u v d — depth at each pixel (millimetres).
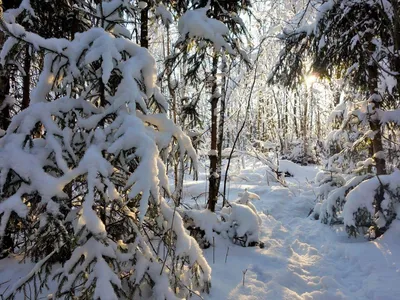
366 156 7059
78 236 2539
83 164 2477
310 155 16641
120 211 2971
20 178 2473
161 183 2676
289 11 9750
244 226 5082
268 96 15555
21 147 2584
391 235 4926
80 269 2602
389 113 5426
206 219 4934
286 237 5801
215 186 5359
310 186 9867
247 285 3861
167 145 2885
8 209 2348
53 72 2891
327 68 6191
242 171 12656
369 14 5367
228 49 4719
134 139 2543
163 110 3244
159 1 4891
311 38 6094
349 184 5895
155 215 2982
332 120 6891
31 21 4055
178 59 5605
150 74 2939
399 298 3477
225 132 12117
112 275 2541
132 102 2699
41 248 3080
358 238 5414
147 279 3014
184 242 3068
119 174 2801
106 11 3400
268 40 9297
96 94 2969
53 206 2400
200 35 4707
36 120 2699
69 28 4859
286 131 19359
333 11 5551
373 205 5148
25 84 4562
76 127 2873
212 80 5266
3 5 4234
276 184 10578
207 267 3379
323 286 3979
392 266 4199
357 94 6465
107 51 2650
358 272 4293
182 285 3256
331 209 5992
